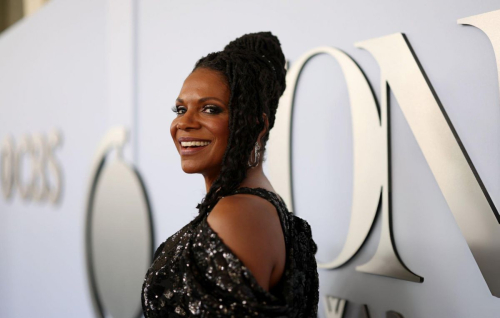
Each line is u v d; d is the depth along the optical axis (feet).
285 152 5.48
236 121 3.14
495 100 3.85
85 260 8.87
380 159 4.60
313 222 5.28
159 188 7.47
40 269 10.92
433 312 4.24
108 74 8.63
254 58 3.43
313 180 5.28
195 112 3.25
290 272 3.02
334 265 5.00
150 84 7.69
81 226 9.46
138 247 7.71
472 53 3.99
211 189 3.14
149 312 3.23
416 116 4.28
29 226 11.43
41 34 11.07
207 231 2.85
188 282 2.83
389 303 4.57
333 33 5.08
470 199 3.94
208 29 6.68
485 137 3.91
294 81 5.41
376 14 4.68
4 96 12.83
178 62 7.17
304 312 3.36
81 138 9.55
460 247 4.07
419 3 4.33
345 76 4.88
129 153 8.09
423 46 4.31
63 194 10.14
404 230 4.47
